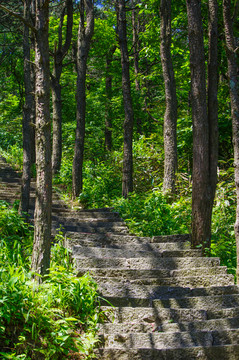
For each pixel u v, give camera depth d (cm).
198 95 626
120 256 582
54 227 682
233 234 699
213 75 637
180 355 394
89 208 934
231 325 441
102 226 759
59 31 1221
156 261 562
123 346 405
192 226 627
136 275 532
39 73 469
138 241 658
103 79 1881
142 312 450
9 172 1123
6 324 386
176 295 498
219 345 407
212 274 543
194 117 629
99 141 1662
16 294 390
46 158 467
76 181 977
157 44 1362
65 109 1703
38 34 468
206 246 617
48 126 469
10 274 418
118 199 912
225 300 484
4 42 1616
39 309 399
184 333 415
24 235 630
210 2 650
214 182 626
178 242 633
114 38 1463
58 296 429
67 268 522
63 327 397
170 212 768
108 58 1634
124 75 984
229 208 771
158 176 1125
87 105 1694
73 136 1460
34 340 385
